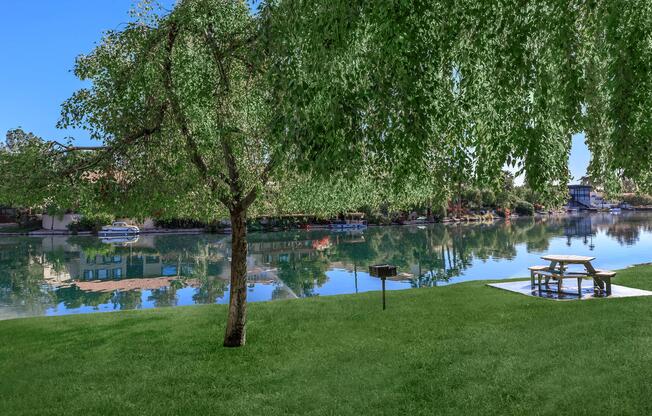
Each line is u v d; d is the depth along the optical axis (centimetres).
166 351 600
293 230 4053
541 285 960
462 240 2828
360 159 360
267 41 396
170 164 542
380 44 342
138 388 476
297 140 341
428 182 422
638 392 392
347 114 333
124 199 540
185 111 516
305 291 1230
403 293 948
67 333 702
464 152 368
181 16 505
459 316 715
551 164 359
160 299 1162
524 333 593
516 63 332
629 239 2581
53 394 465
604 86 358
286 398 437
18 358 584
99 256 2191
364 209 4888
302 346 602
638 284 919
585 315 662
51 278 1533
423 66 336
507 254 2030
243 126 558
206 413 414
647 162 311
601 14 320
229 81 548
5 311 1043
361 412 400
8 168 496
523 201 6950
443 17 358
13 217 4906
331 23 349
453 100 393
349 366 515
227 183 582
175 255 2216
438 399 414
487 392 420
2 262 1978
